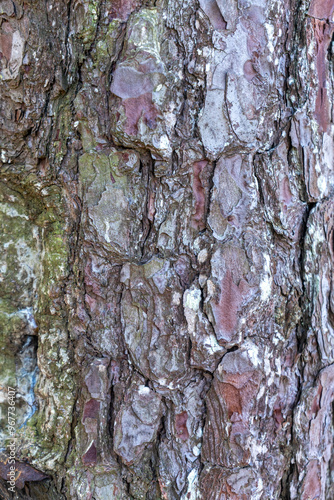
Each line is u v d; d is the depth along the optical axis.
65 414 0.67
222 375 0.64
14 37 0.65
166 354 0.64
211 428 0.65
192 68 0.63
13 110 0.67
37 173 0.67
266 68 0.64
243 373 0.64
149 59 0.62
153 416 0.65
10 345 0.71
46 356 0.68
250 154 0.64
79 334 0.66
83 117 0.65
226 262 0.63
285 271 0.67
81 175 0.65
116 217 0.64
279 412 0.67
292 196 0.66
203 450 0.65
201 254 0.64
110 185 0.64
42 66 0.66
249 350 0.64
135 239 0.65
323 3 0.66
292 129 0.66
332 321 0.69
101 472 0.65
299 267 0.67
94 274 0.65
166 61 0.63
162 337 0.64
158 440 0.65
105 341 0.65
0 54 0.66
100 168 0.64
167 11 0.63
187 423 0.65
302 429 0.67
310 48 0.66
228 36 0.62
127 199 0.64
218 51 0.62
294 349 0.68
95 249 0.65
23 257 0.71
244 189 0.64
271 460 0.67
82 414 0.66
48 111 0.66
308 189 0.66
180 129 0.63
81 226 0.65
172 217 0.64
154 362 0.64
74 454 0.66
